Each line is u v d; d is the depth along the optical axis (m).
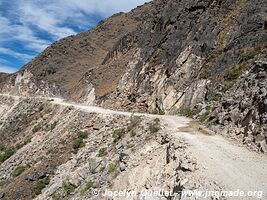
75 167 26.97
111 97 47.94
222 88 28.11
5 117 68.31
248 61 28.41
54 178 27.80
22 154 38.69
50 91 88.00
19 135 50.00
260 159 16.16
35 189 28.00
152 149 19.67
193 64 36.53
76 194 22.28
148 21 63.75
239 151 17.28
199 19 40.50
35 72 97.50
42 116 50.97
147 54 46.41
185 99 33.66
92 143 28.66
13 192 29.12
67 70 94.31
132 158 19.92
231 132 20.12
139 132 23.95
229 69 30.23
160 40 45.12
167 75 38.84
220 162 15.58
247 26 32.81
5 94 96.25
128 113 33.19
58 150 32.28
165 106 35.84
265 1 33.44
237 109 21.06
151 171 17.45
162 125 23.62
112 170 21.08
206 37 37.44
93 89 61.06
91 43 107.25
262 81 20.20
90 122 33.59
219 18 38.59
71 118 39.12
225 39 35.50
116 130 27.05
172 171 15.84
